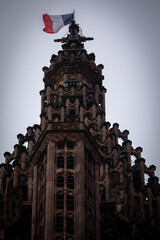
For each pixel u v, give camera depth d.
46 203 79.38
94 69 99.69
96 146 84.56
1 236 83.12
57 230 77.94
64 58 99.62
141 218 84.88
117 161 88.94
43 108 96.06
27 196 85.94
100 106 97.31
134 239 82.69
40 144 84.19
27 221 84.00
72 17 100.88
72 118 92.31
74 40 102.38
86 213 79.62
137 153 92.62
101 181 86.25
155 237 85.88
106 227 83.38
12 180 87.44
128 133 94.44
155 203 88.44
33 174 87.38
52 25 100.31
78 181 80.50
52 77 99.31
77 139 83.25
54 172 81.19
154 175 91.31
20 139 93.88
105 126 91.81
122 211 83.56
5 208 84.31
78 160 81.88
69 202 79.50
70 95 94.94
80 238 77.19
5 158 92.56
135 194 86.69
